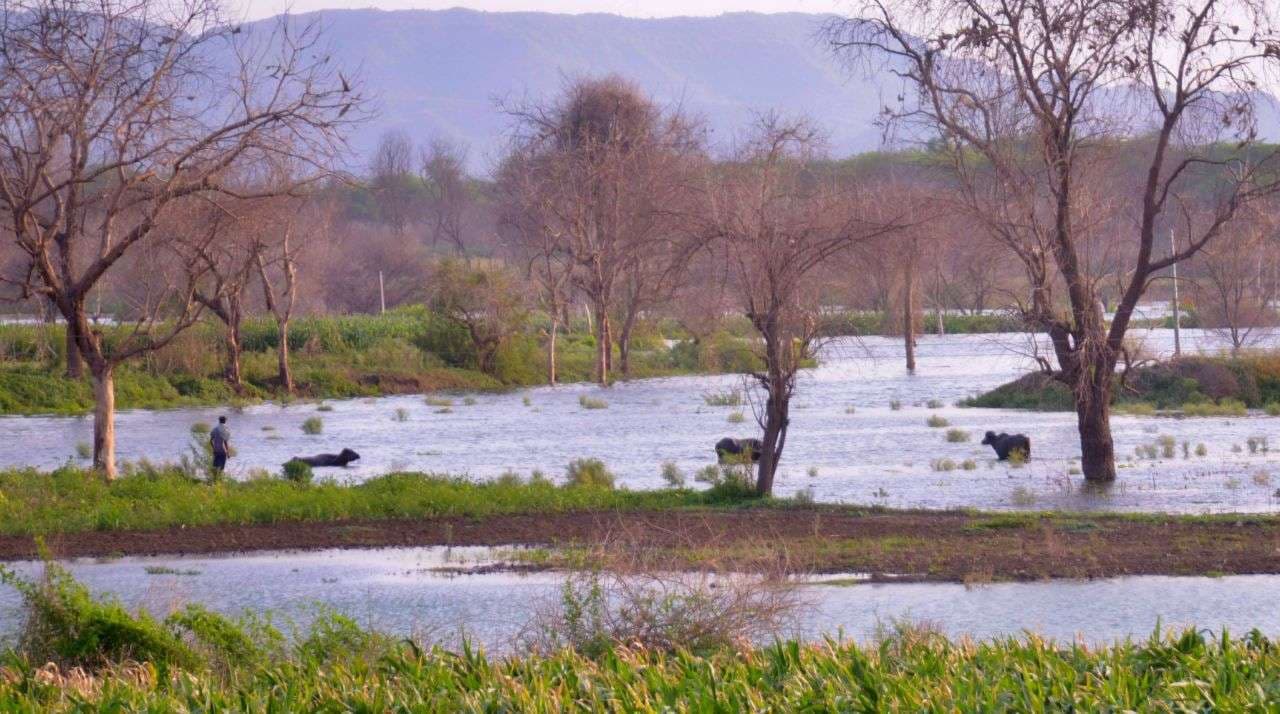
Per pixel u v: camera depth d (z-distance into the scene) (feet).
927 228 297.53
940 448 383.45
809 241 265.75
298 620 163.02
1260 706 78.89
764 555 170.60
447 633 152.25
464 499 258.37
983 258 328.29
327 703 87.71
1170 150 326.65
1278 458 342.85
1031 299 315.37
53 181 303.89
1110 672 87.20
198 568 204.23
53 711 90.02
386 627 157.07
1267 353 536.83
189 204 325.42
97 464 289.33
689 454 386.73
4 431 483.10
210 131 277.03
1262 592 176.55
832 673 91.04
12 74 254.27
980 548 208.95
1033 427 440.86
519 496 262.67
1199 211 345.72
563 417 519.60
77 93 261.65
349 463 375.45
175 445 433.07
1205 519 233.96
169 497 263.49
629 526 230.89
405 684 92.84
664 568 137.59
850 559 200.34
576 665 96.89
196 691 95.14
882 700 82.58
